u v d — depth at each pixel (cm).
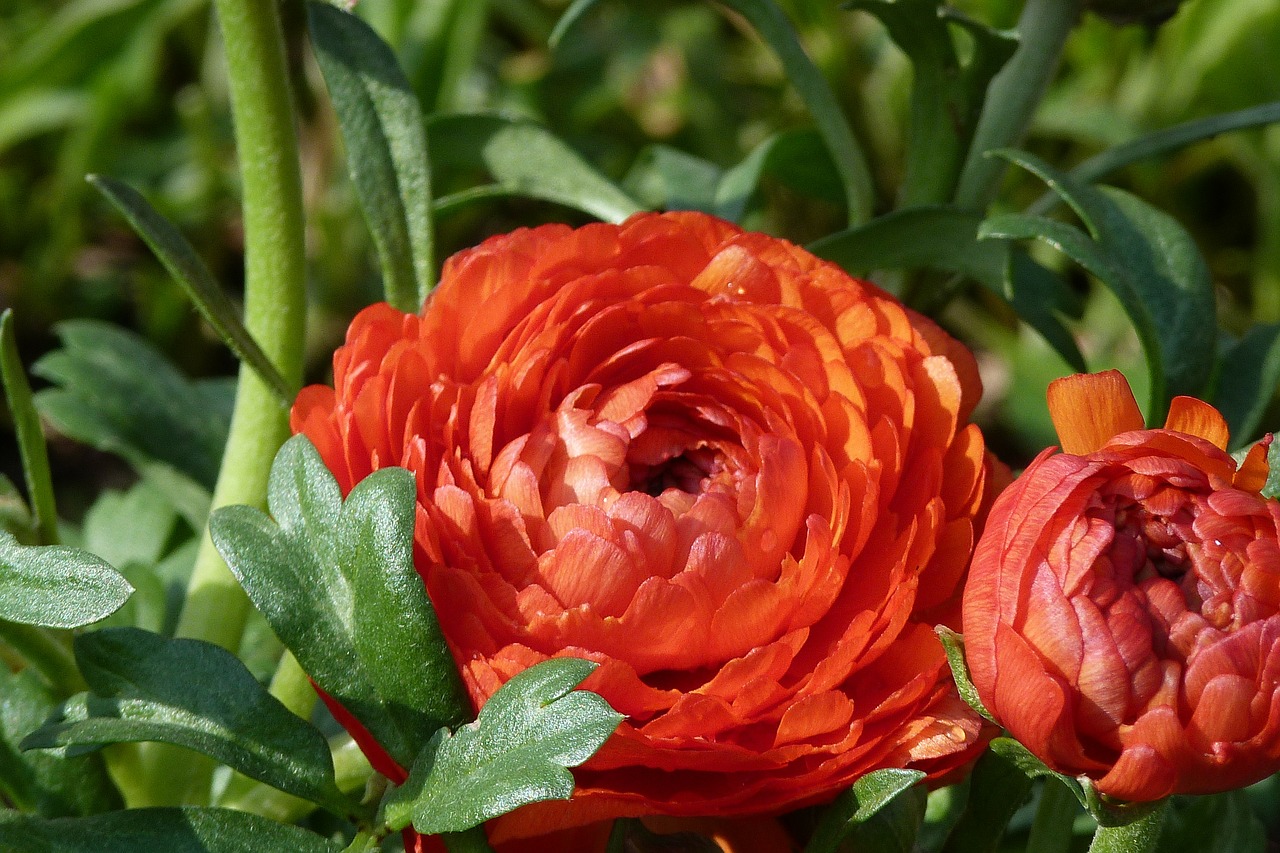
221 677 55
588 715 52
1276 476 53
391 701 54
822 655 54
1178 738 51
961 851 56
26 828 54
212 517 54
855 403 55
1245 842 61
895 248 63
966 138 63
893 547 54
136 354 70
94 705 54
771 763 53
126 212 57
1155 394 60
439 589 53
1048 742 52
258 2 58
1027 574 52
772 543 54
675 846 56
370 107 60
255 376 60
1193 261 62
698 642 54
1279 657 51
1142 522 52
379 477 53
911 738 54
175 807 54
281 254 60
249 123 59
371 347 55
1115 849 53
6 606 53
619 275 55
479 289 55
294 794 54
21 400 57
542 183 65
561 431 55
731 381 55
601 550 53
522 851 55
